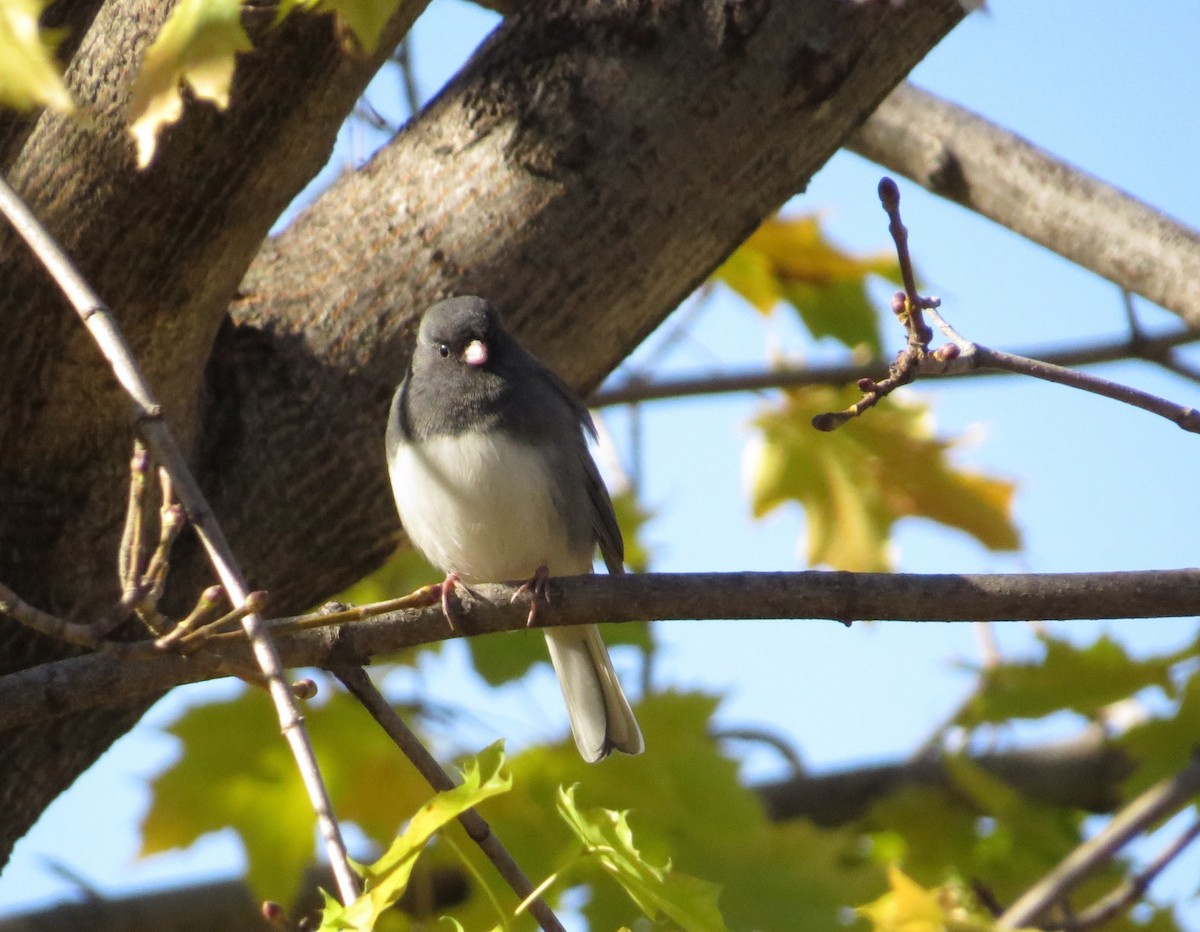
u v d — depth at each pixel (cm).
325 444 691
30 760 678
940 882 962
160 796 812
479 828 545
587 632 824
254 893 811
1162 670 905
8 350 625
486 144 705
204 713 827
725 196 705
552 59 701
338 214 723
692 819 726
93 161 600
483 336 691
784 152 705
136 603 480
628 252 702
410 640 626
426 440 764
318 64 584
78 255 611
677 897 485
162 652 486
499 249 698
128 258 614
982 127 864
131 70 596
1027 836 977
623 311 716
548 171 696
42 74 417
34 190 611
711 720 816
